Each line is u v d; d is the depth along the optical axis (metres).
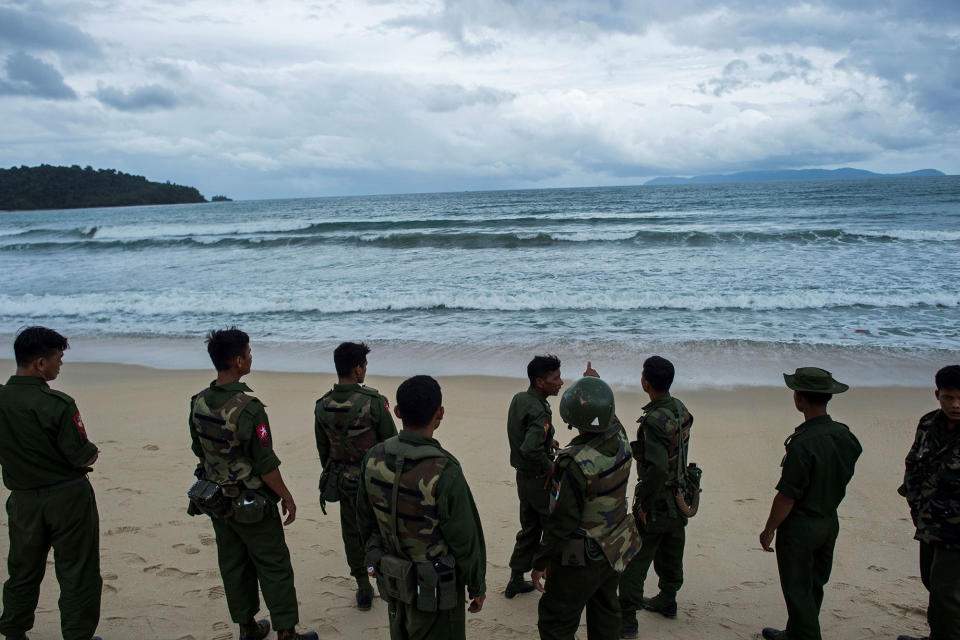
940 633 3.10
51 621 3.80
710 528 4.85
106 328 13.45
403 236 26.77
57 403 3.20
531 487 3.85
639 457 3.50
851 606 3.85
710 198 63.50
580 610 2.97
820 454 3.19
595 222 34.12
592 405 2.78
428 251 24.64
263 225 38.50
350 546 3.81
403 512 2.60
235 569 3.48
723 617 3.81
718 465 6.02
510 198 89.19
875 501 5.20
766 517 5.00
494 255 22.69
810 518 3.25
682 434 3.49
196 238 30.48
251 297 15.98
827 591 4.02
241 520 3.25
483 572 2.82
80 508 3.31
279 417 7.67
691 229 27.08
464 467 6.05
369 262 22.17
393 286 17.06
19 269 23.81
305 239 27.97
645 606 3.92
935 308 12.84
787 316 12.52
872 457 6.09
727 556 4.47
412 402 2.64
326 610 3.91
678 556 3.73
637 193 101.56
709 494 5.41
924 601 3.88
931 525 3.15
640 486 3.52
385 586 2.68
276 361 10.48
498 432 6.98
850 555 4.43
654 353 10.20
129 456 6.48
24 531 3.24
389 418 3.71
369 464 2.72
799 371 3.37
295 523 5.07
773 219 32.28
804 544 3.25
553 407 7.93
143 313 14.75
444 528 2.60
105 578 4.24
